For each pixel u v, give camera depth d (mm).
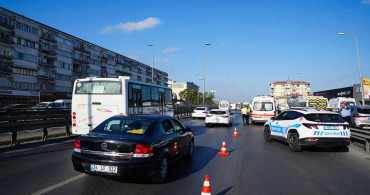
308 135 8320
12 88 43281
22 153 7699
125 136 4715
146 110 12117
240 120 29047
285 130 9555
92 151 4594
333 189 4797
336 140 8211
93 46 64062
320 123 8312
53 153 7766
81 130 10352
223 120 18656
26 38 45562
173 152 5777
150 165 4547
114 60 74188
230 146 10039
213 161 7184
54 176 5297
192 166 6539
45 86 49938
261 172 6004
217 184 5031
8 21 42312
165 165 5215
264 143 10922
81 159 4590
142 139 4641
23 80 45312
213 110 19453
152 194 4340
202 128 17953
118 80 10211
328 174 5906
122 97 10102
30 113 10641
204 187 3734
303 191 4664
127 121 5410
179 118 30047
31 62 46719
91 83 10406
